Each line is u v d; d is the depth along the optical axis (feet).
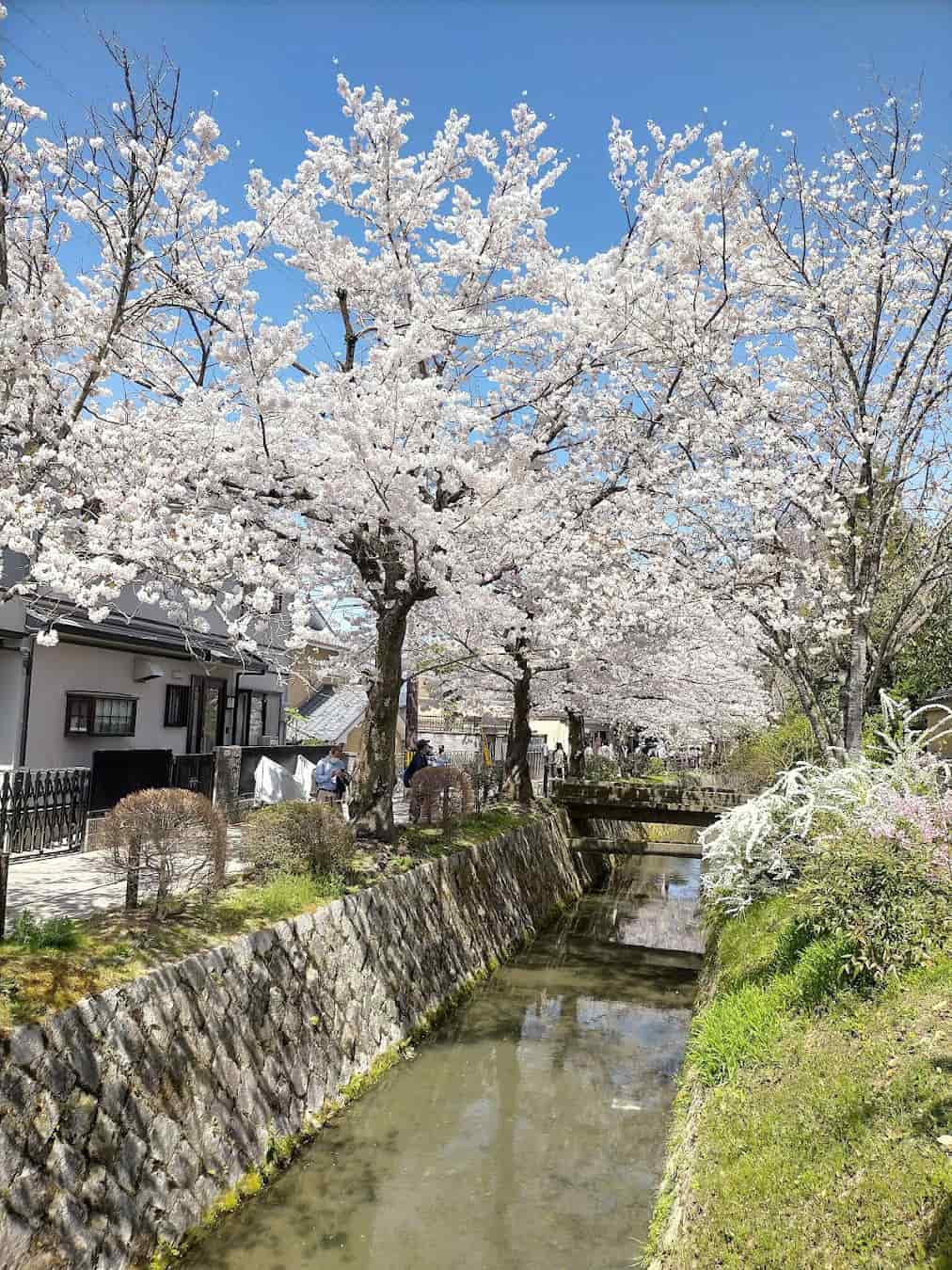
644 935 52.60
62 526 22.18
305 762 52.21
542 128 31.30
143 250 22.49
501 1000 37.01
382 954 29.30
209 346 25.79
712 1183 13.78
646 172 31.22
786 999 19.43
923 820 18.98
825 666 35.53
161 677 48.80
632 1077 29.53
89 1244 14.75
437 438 30.07
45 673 38.99
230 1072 20.02
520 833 50.96
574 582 38.19
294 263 32.60
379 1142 23.41
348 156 31.42
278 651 40.32
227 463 25.75
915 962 17.25
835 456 31.14
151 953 19.61
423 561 28.63
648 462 35.37
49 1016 15.72
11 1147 13.92
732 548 32.40
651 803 61.41
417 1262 18.08
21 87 21.26
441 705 81.00
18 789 30.60
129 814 22.02
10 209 22.48
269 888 25.85
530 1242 19.19
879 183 28.84
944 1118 12.17
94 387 23.43
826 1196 12.01
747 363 33.58
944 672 49.78
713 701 68.95
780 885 28.35
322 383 27.14
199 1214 17.62
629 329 31.60
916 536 34.42
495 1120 25.55
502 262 31.86
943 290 28.89
